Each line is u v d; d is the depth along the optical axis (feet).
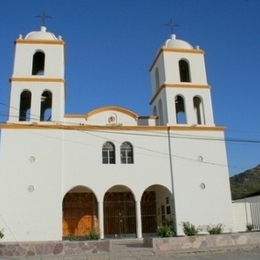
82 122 88.28
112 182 83.76
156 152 87.86
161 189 92.38
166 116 92.48
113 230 90.89
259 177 254.06
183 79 103.81
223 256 49.37
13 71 89.20
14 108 85.51
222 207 85.97
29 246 50.42
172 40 102.32
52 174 81.10
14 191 78.84
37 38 93.04
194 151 89.45
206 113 94.27
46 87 88.69
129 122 90.79
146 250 54.13
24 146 82.12
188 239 56.70
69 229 88.99
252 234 60.03
